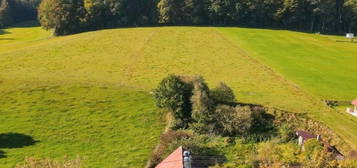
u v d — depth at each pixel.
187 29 146.50
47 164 44.78
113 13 166.50
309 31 176.25
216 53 115.94
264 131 66.56
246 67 104.31
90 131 67.19
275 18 174.38
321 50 129.88
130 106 75.12
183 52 115.00
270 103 78.00
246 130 65.56
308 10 180.38
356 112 79.81
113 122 70.06
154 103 75.56
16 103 74.31
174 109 68.88
